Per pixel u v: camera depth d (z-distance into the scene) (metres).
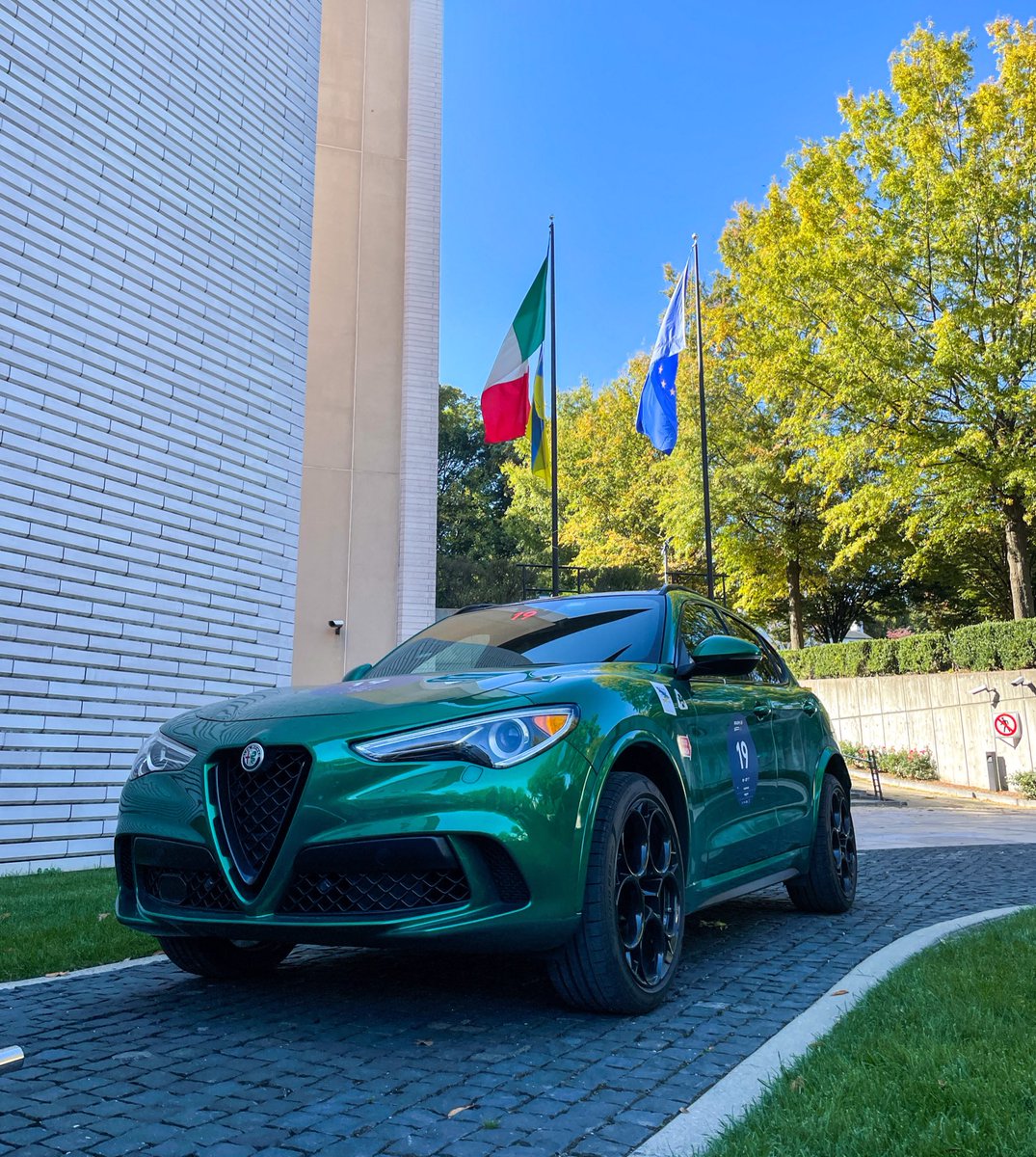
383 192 12.79
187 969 3.65
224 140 8.77
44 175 6.98
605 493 37.94
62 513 6.95
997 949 3.67
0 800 6.44
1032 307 16.70
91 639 7.13
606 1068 2.58
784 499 26.94
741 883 4.12
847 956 4.04
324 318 12.23
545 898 2.83
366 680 3.70
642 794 3.24
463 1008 3.22
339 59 12.89
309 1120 2.23
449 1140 2.11
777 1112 2.08
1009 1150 1.81
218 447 8.45
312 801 2.86
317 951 4.30
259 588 8.82
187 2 8.45
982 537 24.81
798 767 4.95
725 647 3.85
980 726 20.16
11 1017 3.17
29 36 6.92
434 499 12.23
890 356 18.62
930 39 18.20
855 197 19.11
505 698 3.08
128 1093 2.42
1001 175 17.67
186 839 3.07
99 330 7.35
